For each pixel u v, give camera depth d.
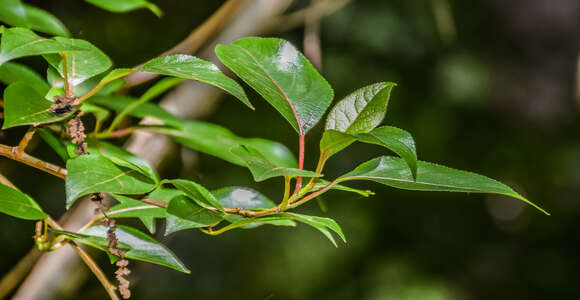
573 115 4.64
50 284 1.09
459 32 4.43
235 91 0.87
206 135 1.05
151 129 1.03
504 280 4.42
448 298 4.08
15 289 1.12
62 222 1.09
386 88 0.90
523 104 4.54
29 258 1.11
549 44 4.47
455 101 4.45
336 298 3.89
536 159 4.65
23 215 0.89
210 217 0.90
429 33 4.27
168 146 1.14
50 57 0.89
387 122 4.38
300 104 0.91
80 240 0.89
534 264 4.52
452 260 4.43
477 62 4.42
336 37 4.12
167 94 1.23
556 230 4.64
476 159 4.64
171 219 0.89
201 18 3.43
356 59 4.21
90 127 1.03
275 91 0.90
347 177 0.90
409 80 4.41
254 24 1.20
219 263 3.65
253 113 3.67
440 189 0.89
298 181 0.90
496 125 4.65
